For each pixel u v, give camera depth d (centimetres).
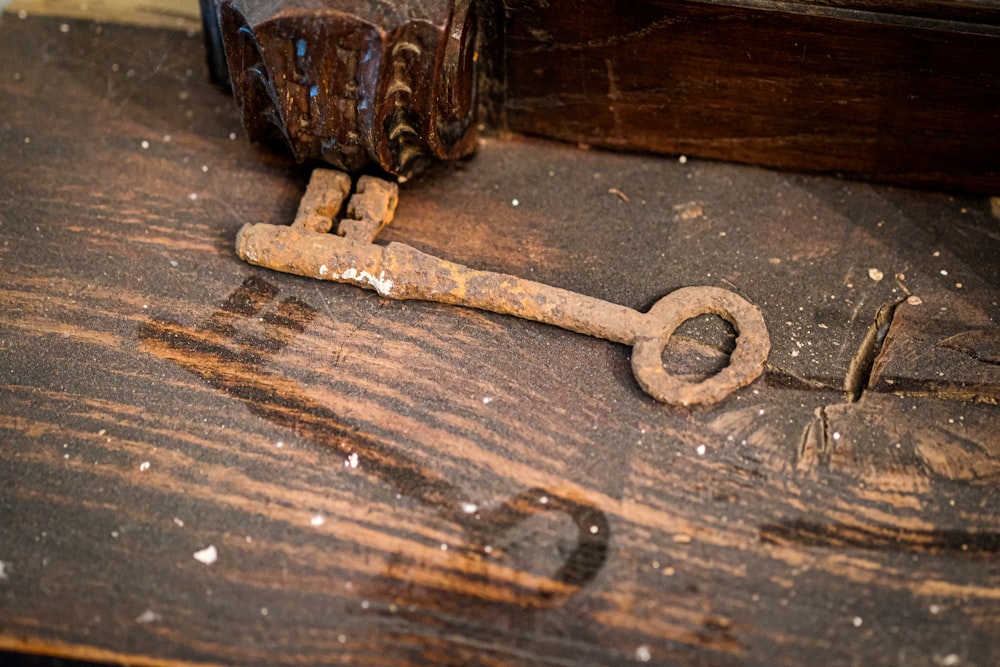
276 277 42
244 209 44
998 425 40
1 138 46
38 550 38
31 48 48
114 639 37
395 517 38
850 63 42
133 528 38
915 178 44
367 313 42
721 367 41
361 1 40
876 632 37
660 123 44
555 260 43
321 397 40
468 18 41
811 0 41
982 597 37
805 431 40
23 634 37
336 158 43
